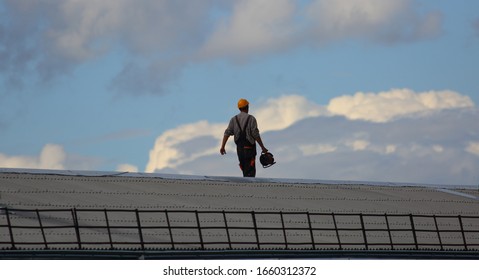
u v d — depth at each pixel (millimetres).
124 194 74875
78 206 69250
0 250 55188
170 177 82438
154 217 69500
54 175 76875
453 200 90562
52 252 56375
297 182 87562
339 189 87750
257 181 85125
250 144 84000
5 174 74625
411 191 91875
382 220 79000
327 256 65500
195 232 67250
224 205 75875
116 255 58062
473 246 75625
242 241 66812
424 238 75625
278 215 74938
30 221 63531
